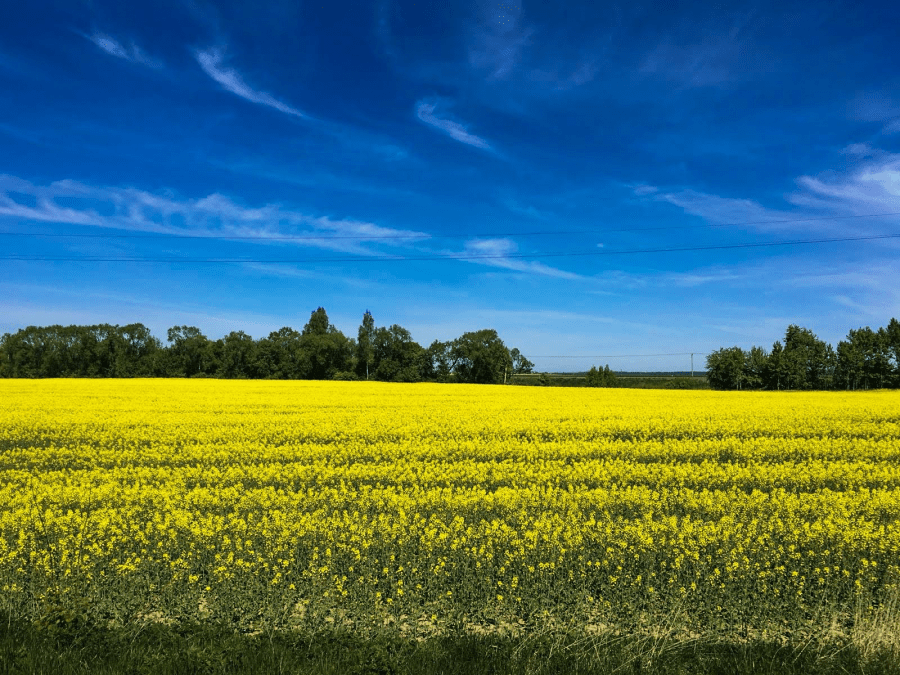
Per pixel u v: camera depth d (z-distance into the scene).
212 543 8.54
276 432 20.23
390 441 19.05
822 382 85.94
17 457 15.94
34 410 27.50
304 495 11.86
